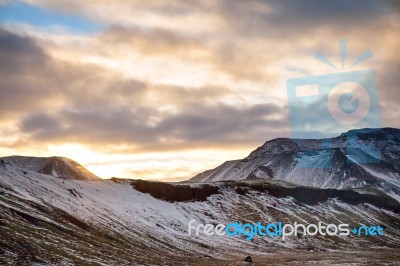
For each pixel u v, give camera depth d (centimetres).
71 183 14762
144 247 11381
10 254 6706
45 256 7075
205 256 12156
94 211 12850
